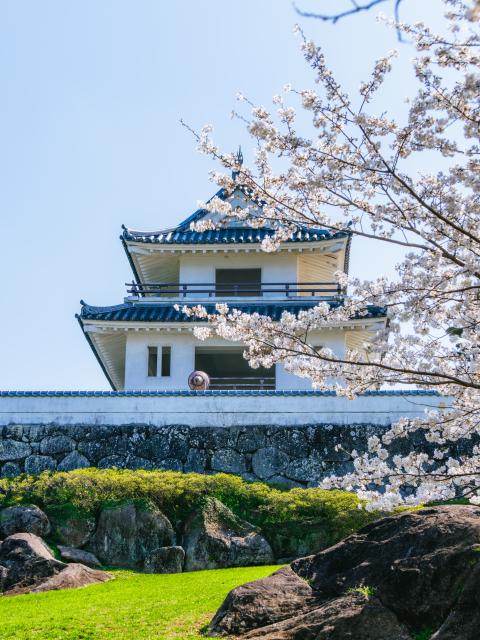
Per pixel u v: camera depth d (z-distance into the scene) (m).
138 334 45.94
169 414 36.53
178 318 44.62
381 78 15.87
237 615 16.77
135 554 27.53
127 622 18.28
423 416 35.31
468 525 16.31
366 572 16.64
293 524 28.41
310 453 35.00
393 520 17.77
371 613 15.49
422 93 15.44
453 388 17.47
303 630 15.53
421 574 15.60
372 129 16.08
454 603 15.12
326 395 36.16
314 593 17.06
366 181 16.30
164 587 22.97
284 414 36.12
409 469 16.25
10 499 29.31
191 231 49.84
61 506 28.83
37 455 35.66
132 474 31.23
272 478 34.69
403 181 15.64
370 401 35.91
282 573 17.91
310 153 16.41
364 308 16.89
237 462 35.16
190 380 42.19
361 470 16.70
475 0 5.93
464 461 18.16
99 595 21.81
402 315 16.31
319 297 47.06
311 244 47.38
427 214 16.50
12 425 36.34
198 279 49.28
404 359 16.88
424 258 16.56
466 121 15.57
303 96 16.09
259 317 16.62
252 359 16.77
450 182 16.34
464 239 16.30
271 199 17.02
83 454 35.59
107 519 28.17
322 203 17.12
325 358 16.05
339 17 5.76
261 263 49.34
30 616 19.12
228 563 27.17
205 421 36.28
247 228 49.94
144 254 48.72
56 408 36.69
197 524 28.17
